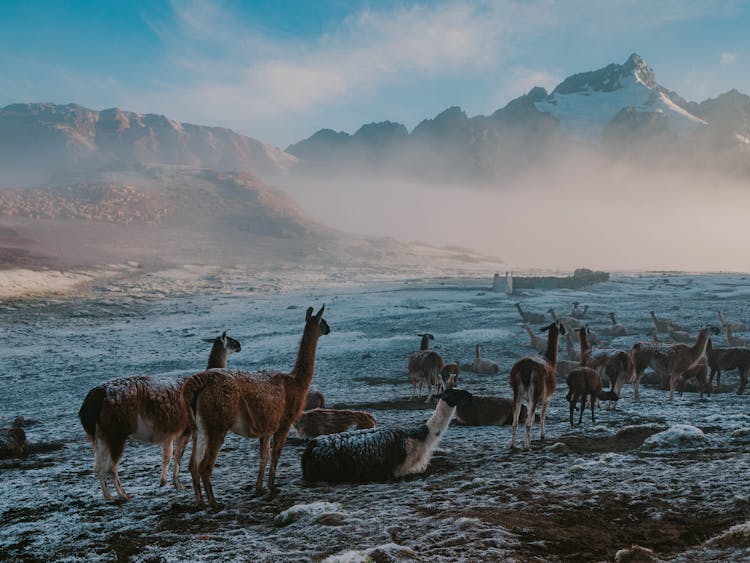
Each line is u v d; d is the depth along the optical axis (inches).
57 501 315.6
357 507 271.1
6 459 486.0
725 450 339.6
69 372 1171.9
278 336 1514.5
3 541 249.1
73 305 2197.3
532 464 341.1
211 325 1780.3
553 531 218.2
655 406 569.9
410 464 336.2
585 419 506.9
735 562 176.6
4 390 1031.6
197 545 224.2
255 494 307.1
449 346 1213.1
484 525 220.7
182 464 417.1
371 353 1174.3
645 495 256.8
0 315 1924.2
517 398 395.2
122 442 295.7
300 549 213.2
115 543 235.6
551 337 430.9
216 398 278.4
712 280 3011.8
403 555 191.3
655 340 1071.0
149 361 1262.3
